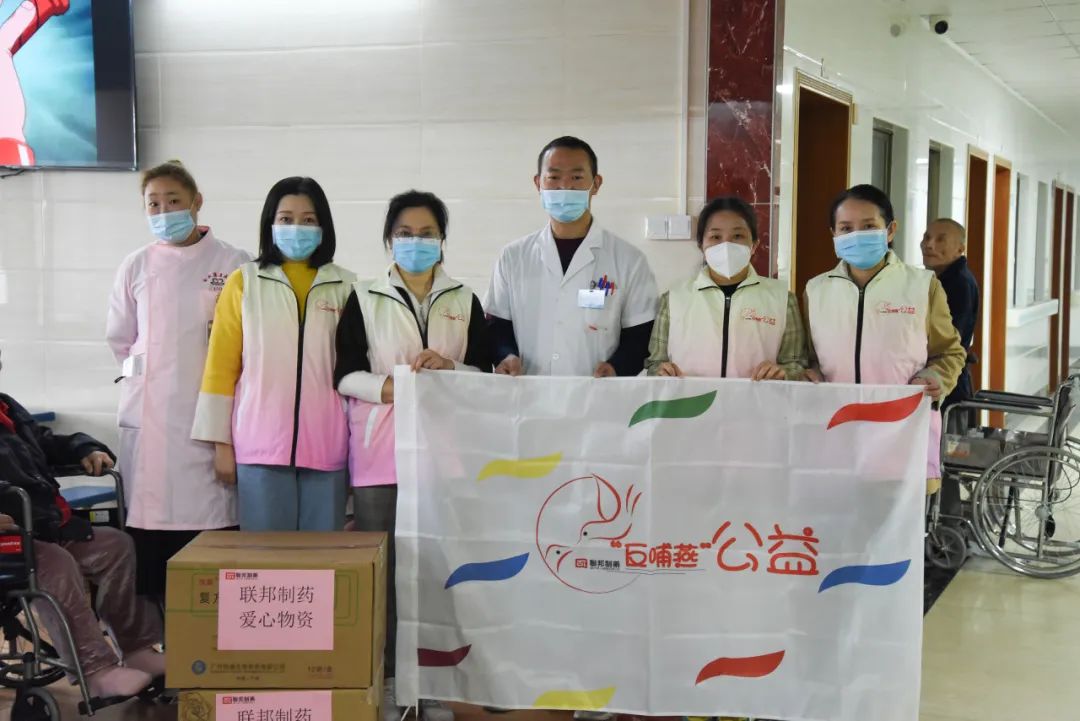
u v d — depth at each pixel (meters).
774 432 2.53
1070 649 3.68
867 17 5.38
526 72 4.08
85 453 3.17
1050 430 4.66
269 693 2.37
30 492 2.79
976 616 4.06
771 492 2.54
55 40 4.28
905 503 2.49
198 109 4.34
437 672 2.64
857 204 2.84
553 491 2.59
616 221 4.04
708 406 2.54
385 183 4.24
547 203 2.92
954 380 2.96
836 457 2.51
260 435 2.84
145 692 3.04
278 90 4.28
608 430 2.56
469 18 4.11
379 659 2.47
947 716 3.06
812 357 2.98
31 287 4.54
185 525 3.15
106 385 4.51
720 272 2.84
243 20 4.28
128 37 4.25
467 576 2.62
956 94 7.40
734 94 3.89
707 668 2.56
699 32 3.92
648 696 2.57
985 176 8.52
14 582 2.71
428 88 4.17
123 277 3.26
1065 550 4.91
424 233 2.78
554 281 3.01
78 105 4.30
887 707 2.50
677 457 2.55
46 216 4.49
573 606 2.59
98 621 3.13
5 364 4.58
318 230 2.90
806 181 5.28
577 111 4.05
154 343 3.17
